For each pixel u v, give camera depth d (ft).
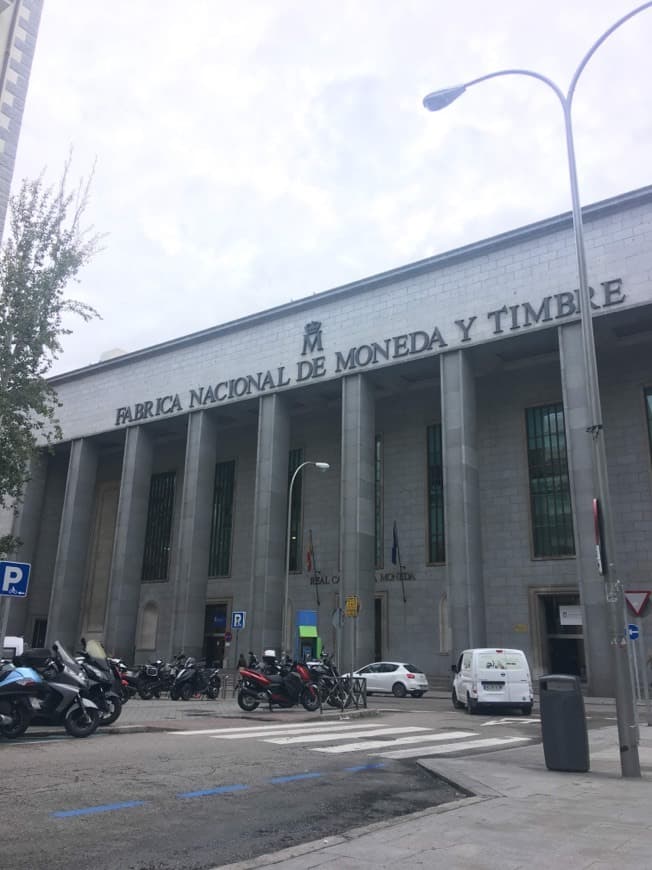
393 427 133.59
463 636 99.09
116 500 174.81
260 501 128.26
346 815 22.27
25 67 64.90
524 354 116.16
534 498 115.55
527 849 17.04
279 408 132.98
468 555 101.91
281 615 124.67
